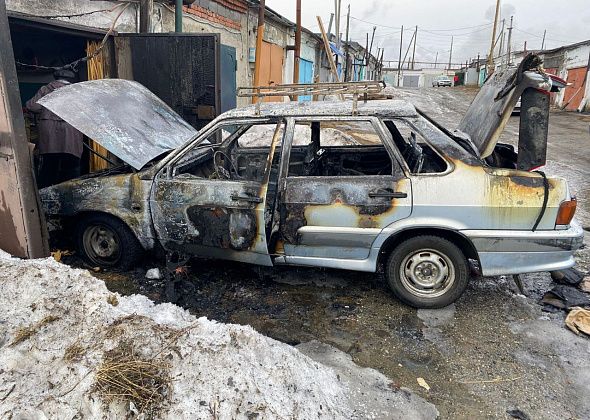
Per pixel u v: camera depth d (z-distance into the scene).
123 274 4.27
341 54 19.53
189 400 2.13
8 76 3.38
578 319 3.48
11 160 3.53
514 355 3.16
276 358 2.51
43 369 2.34
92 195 4.07
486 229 3.40
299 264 3.76
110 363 2.29
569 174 9.15
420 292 3.70
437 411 2.63
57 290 2.88
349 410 2.54
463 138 3.72
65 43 6.89
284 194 3.57
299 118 3.67
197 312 3.66
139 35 6.45
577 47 25.67
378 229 3.50
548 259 3.44
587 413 2.64
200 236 3.83
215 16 10.23
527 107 3.38
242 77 12.05
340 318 3.60
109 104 4.32
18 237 3.71
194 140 3.86
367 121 3.55
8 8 5.45
